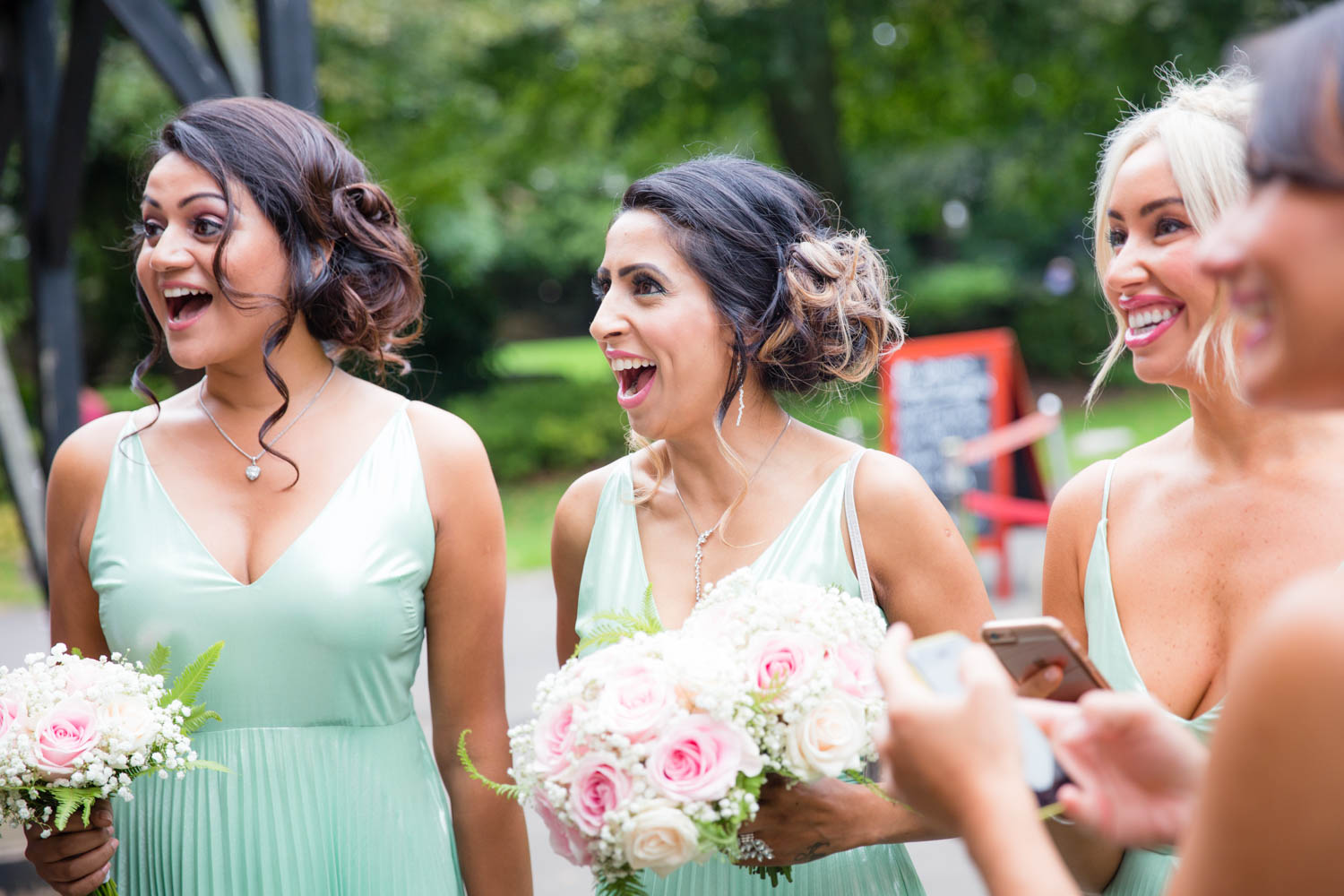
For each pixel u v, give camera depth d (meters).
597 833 1.60
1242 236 0.89
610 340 2.04
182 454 2.20
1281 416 1.84
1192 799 1.11
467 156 15.75
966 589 2.04
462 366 19.02
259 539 2.14
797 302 2.03
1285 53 0.87
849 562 2.03
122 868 2.15
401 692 2.20
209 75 4.70
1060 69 16.31
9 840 4.04
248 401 2.21
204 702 2.09
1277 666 0.83
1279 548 1.79
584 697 1.69
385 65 13.30
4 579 10.28
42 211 5.87
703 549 2.12
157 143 2.14
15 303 15.32
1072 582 2.06
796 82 15.42
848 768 1.64
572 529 2.28
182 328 2.08
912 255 28.67
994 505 7.56
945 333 21.48
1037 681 1.30
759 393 2.14
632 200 2.07
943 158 23.38
